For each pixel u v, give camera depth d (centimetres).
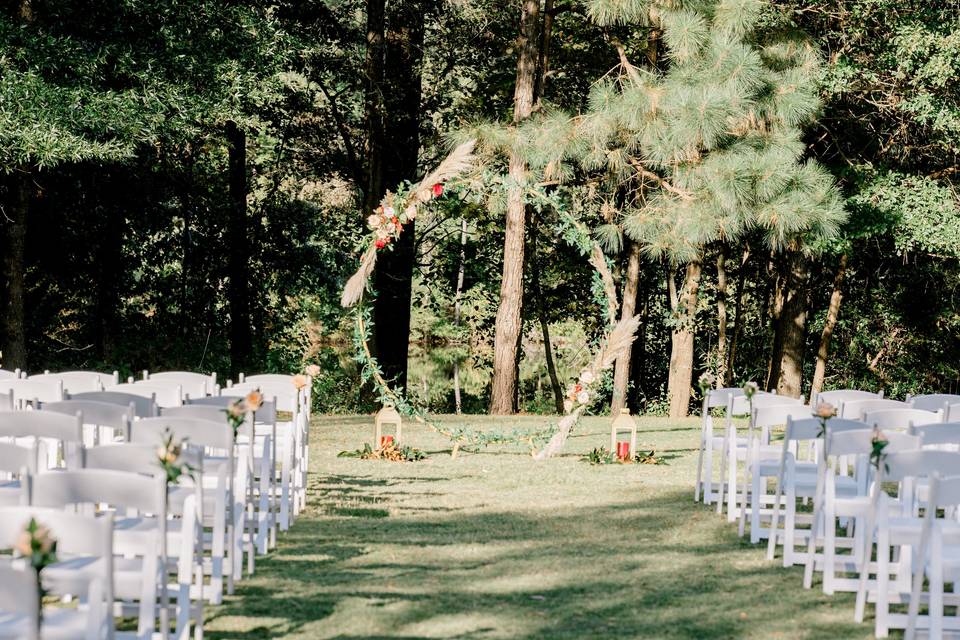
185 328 2522
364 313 1231
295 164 2481
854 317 2866
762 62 1608
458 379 3409
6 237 1712
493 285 2805
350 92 2161
